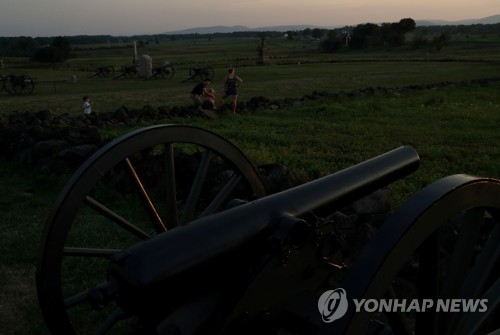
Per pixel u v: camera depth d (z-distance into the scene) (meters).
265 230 2.53
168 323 2.30
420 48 91.44
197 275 2.31
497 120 13.16
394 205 6.01
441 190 2.39
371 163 3.23
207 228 2.38
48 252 2.95
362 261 2.27
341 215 4.58
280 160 8.34
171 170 3.38
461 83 22.50
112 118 12.30
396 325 2.66
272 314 2.55
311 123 12.50
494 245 2.84
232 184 3.59
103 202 6.45
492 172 7.86
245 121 12.99
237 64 48.19
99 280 4.54
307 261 2.63
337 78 28.77
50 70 45.06
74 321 3.86
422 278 2.53
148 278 2.17
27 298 4.27
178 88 24.84
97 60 69.69
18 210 6.41
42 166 7.96
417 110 14.90
